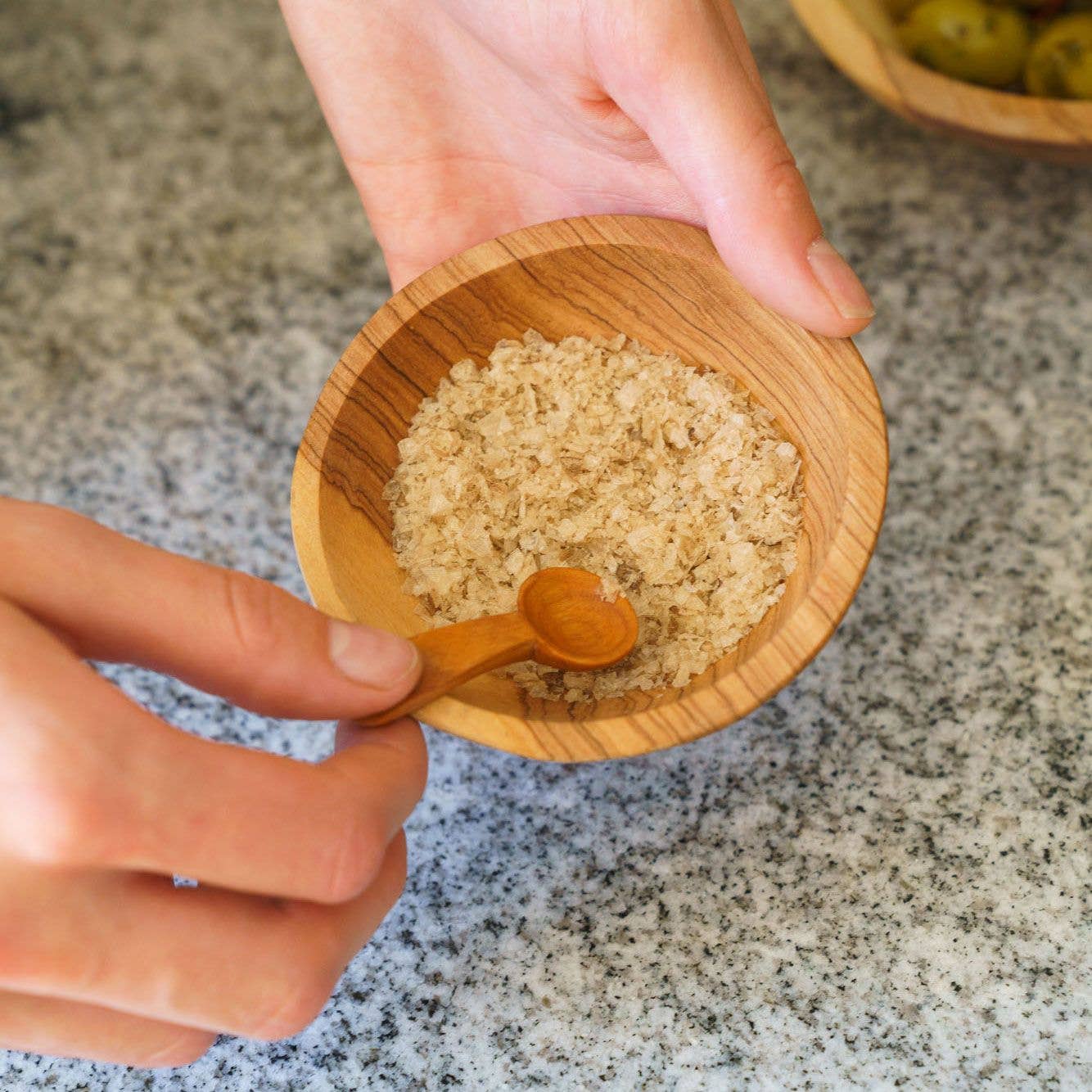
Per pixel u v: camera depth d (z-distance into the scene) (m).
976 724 0.36
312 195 0.46
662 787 0.35
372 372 0.35
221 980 0.29
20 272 0.45
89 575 0.29
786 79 0.46
